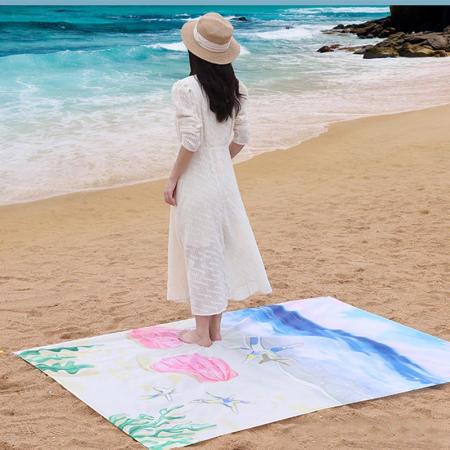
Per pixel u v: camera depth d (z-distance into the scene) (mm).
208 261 4578
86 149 12828
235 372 4438
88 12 91000
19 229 8805
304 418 3885
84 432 3742
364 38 50750
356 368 4504
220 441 3621
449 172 10719
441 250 7242
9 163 11797
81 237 8391
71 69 25031
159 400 4070
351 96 20359
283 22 78250
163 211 9625
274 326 5246
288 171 11523
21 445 3598
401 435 3736
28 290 6375
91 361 4617
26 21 57344
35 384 4324
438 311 5637
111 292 6258
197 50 4484
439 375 4438
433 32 43781
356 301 5887
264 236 7961
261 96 20094
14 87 20047
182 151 4477
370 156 12320
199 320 4816
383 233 7895
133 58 30047
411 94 20844
